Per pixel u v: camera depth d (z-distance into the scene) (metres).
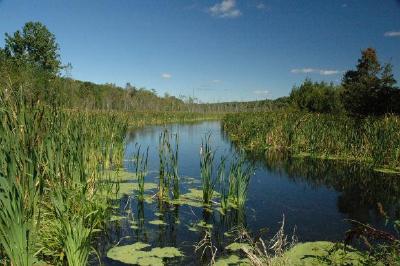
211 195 7.52
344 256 4.84
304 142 14.98
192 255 5.09
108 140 10.83
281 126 16.05
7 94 4.98
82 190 5.34
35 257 4.54
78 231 4.23
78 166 5.90
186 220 6.58
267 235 5.90
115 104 42.84
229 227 6.28
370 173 10.84
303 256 4.91
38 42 33.72
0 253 4.21
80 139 6.75
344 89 25.89
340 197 8.27
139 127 30.17
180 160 12.89
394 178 10.18
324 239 5.76
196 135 22.97
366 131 12.98
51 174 4.87
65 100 7.64
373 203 7.79
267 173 10.81
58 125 6.21
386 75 19.78
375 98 19.06
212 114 66.81
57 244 4.88
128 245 5.34
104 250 5.24
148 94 62.88
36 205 4.55
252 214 6.99
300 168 11.56
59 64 34.56
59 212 4.35
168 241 5.61
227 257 5.03
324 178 10.17
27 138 4.61
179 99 75.31
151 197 7.84
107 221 6.41
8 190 3.69
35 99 5.29
